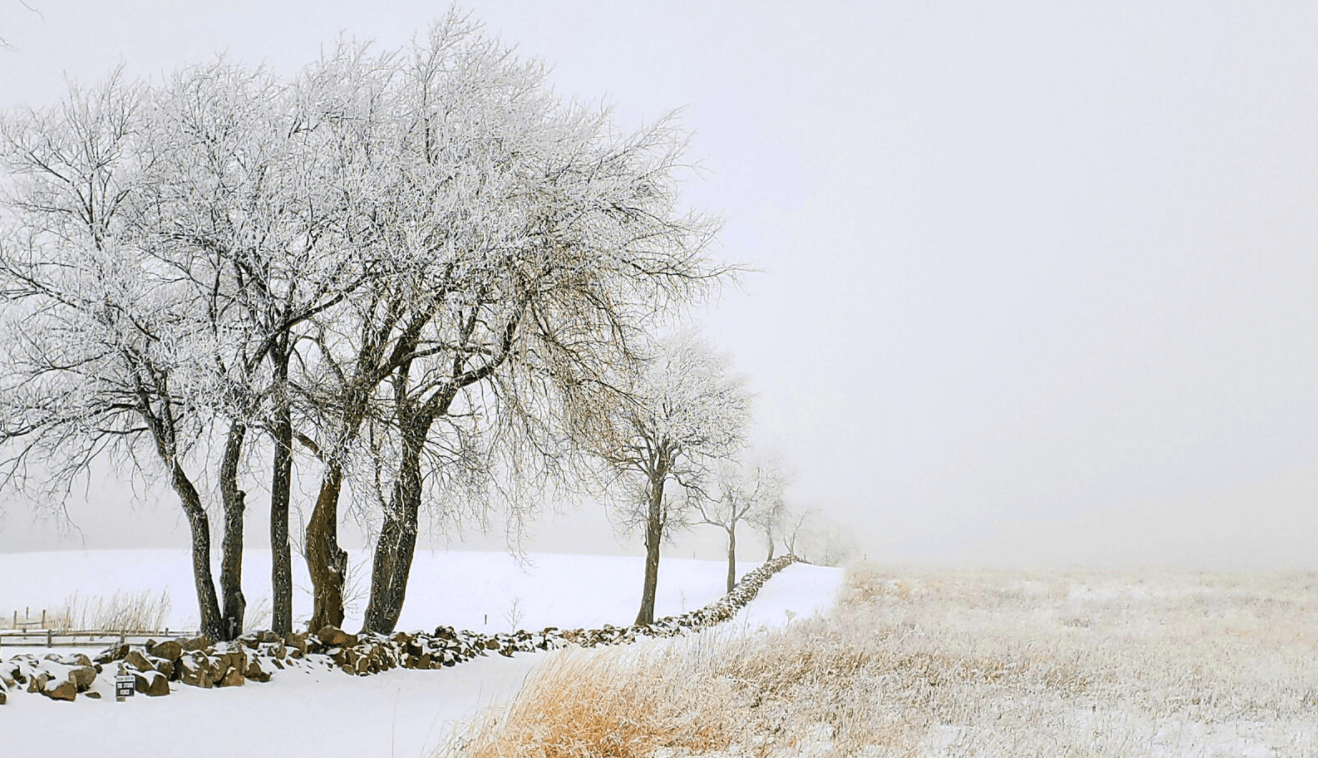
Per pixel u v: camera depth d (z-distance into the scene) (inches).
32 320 502.3
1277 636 880.3
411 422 577.6
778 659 550.9
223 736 317.1
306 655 481.4
